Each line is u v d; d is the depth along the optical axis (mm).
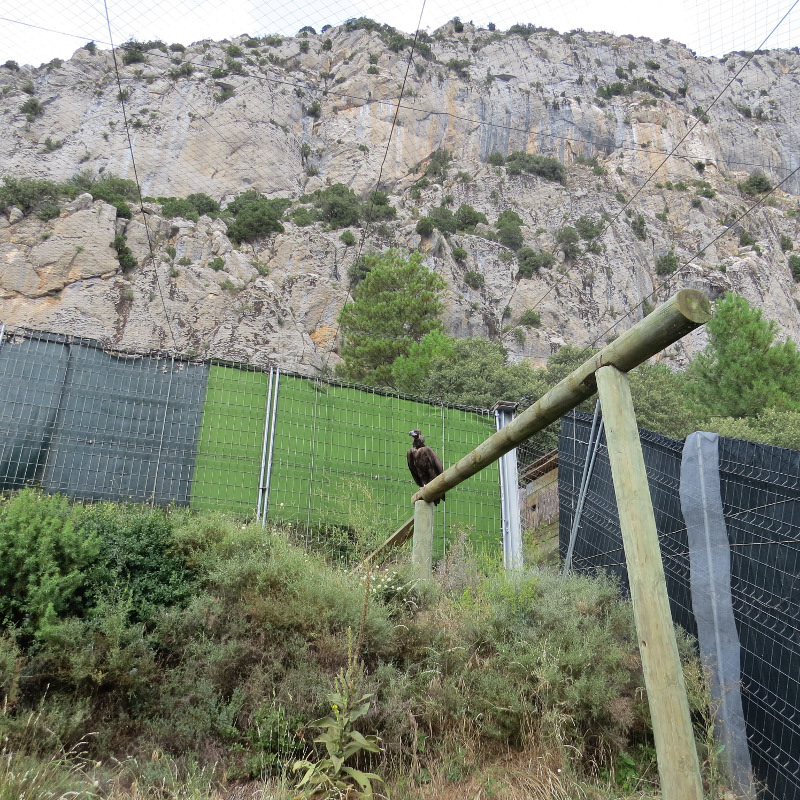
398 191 64625
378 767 3982
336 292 40656
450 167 67688
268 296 38562
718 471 5324
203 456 8086
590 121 76375
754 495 4945
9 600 4164
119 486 7570
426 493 6594
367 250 45562
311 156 66500
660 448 5949
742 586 4875
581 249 55875
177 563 5129
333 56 78438
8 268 34062
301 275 41500
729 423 14484
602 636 4816
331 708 4180
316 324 39250
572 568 6906
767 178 75688
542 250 57156
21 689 3855
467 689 4582
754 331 17516
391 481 9117
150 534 5230
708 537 5152
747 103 88562
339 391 9320
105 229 37406
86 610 4438
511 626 5090
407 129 70250
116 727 3953
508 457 9414
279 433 8586
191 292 36875
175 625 4484
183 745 3920
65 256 35375
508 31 90125
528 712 4438
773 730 4352
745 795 4285
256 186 59531
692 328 3887
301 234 45875
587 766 4281
